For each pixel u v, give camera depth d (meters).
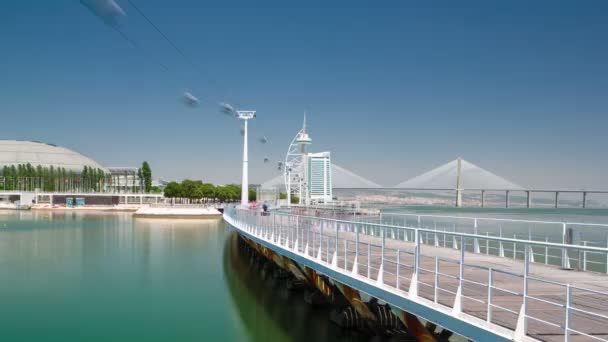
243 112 71.88
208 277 41.03
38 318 29.28
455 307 12.95
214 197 185.12
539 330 12.15
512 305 14.62
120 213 150.62
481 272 20.55
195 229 90.81
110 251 58.12
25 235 77.94
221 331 26.19
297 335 23.77
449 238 38.66
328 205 86.94
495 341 11.45
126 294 35.09
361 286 17.84
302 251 26.80
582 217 124.62
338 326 24.41
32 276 41.97
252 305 30.94
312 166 114.38
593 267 39.69
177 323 27.88
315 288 29.98
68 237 75.00
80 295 35.00
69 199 175.75
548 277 19.58
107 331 26.77
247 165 71.88
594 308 14.27
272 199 119.62
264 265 41.12
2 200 187.38
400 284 17.73
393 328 20.55
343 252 26.61
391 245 30.47
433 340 15.05
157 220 118.06
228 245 64.25
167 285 37.97
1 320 28.88
